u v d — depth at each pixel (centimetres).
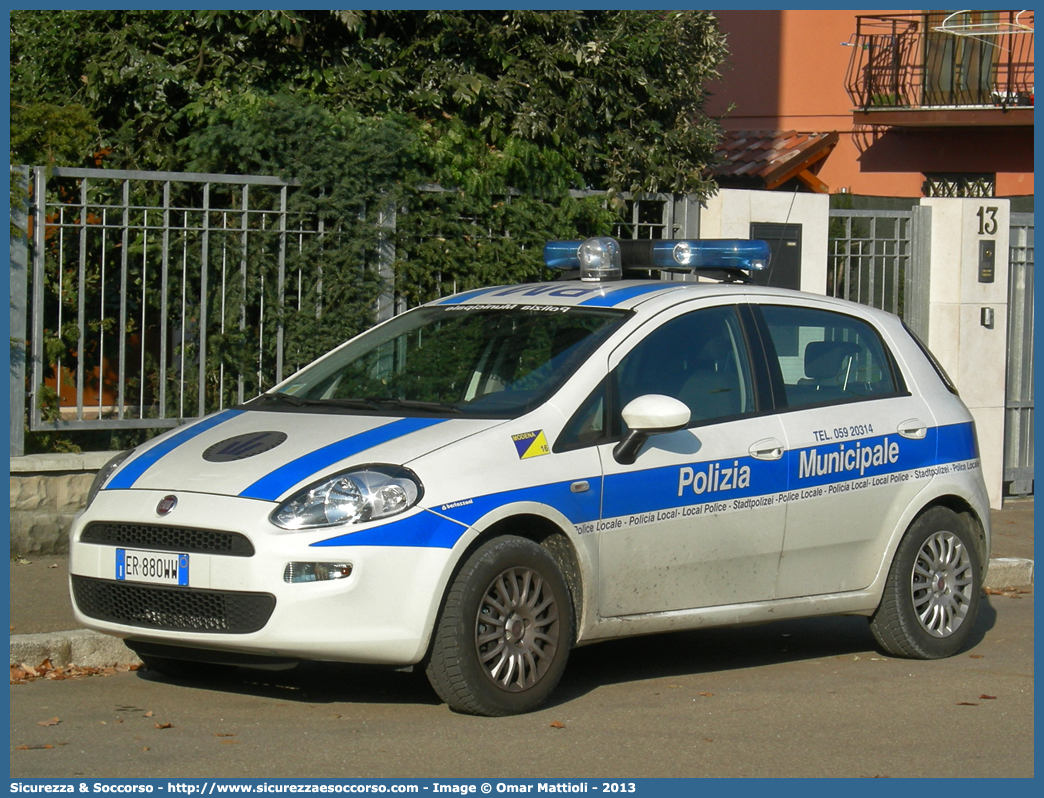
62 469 981
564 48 1223
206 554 613
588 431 680
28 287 978
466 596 622
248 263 1059
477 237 1168
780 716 671
